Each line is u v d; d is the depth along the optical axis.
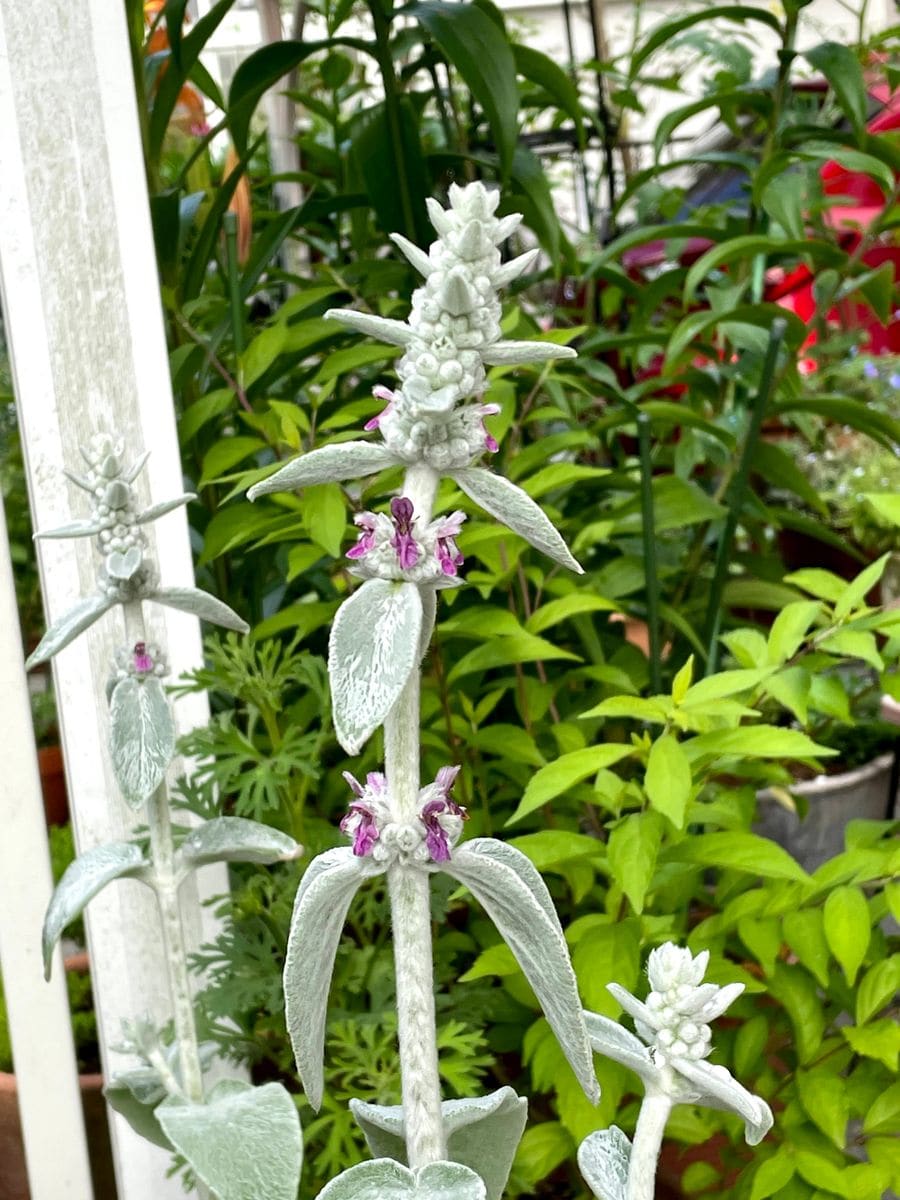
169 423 0.71
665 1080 0.42
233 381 0.94
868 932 0.64
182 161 1.21
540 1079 0.67
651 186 1.38
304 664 0.75
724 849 0.66
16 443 0.84
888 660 0.80
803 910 0.68
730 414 1.15
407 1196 0.41
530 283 1.25
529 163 1.07
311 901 0.41
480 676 0.90
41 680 0.89
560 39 2.03
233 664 0.73
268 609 1.03
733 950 0.77
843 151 0.99
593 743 0.99
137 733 0.52
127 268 0.70
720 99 1.07
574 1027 0.40
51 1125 0.71
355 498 0.76
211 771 0.71
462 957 0.86
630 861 0.62
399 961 0.43
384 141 1.07
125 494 0.53
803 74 1.11
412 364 0.39
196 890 0.73
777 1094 0.71
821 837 1.13
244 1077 0.74
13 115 0.67
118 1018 0.72
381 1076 0.68
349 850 0.44
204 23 0.95
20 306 0.68
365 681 0.38
